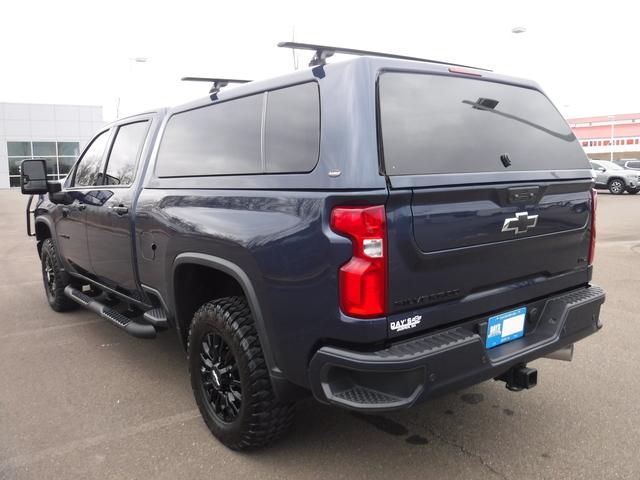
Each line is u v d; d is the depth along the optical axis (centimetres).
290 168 262
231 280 330
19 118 3756
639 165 2786
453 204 249
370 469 283
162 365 435
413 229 235
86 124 3975
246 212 277
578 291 321
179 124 360
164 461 294
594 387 379
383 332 231
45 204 559
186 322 346
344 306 231
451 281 253
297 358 255
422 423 331
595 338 479
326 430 324
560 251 307
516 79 314
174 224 326
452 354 239
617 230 1231
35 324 548
